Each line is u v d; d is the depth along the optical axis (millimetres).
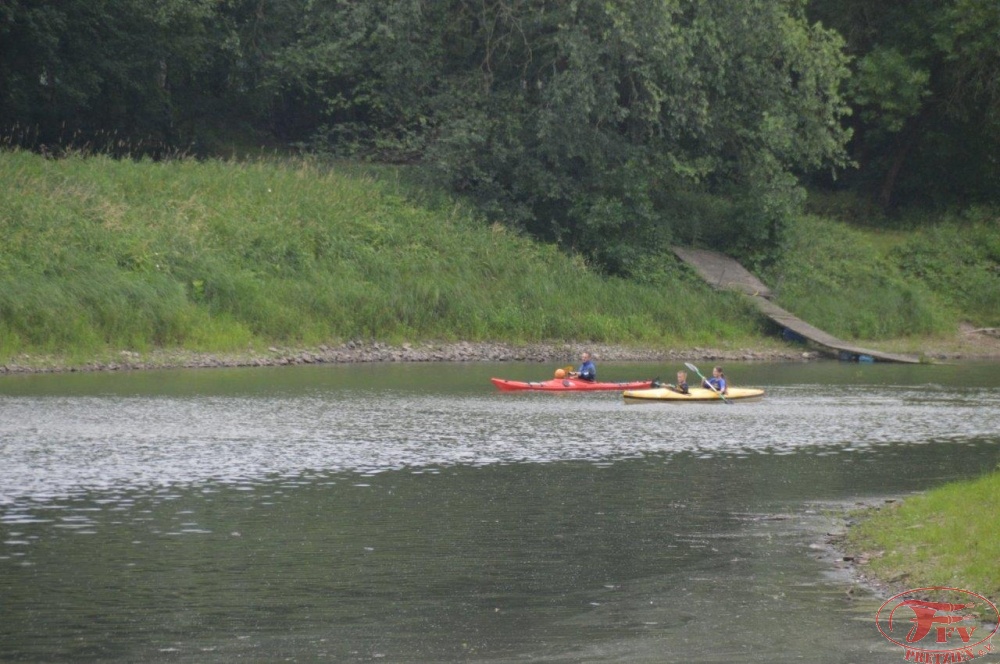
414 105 94375
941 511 27078
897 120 106812
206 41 98062
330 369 64688
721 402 54969
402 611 20766
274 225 77938
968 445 41188
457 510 29031
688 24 91938
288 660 18312
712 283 88375
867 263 99812
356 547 25156
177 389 53312
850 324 88875
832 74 93938
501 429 44031
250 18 104438
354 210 83562
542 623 20141
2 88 89438
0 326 59812
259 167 86625
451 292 77062
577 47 85875
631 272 87688
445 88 94875
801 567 23766
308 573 23125
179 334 65375
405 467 35312
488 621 20219
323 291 72938
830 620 20328
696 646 19000
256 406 48438
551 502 30156
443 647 18922
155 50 95062
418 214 86062
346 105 97125
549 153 90000
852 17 112625
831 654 18688
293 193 83438
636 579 22891
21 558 23938
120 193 76750
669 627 19969
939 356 84375
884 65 105938
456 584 22453
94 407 46531
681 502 30359
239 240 75188
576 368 69562
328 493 31031
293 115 114875
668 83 90500
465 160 91125
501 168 92812
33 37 85938
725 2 91062
